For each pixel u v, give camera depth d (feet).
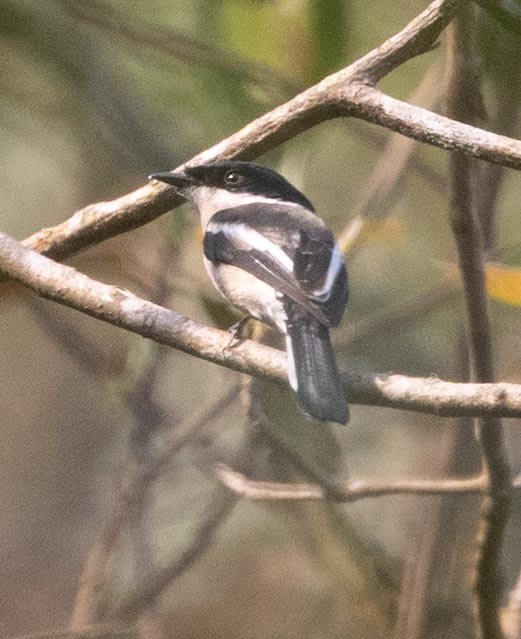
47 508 50.11
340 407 21.35
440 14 22.53
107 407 50.80
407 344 40.86
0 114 42.88
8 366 52.65
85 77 36.04
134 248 37.52
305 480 33.73
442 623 33.68
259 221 26.94
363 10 35.45
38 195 47.06
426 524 34.01
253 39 32.53
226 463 36.29
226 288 26.91
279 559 43.52
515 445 39.01
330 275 25.09
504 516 26.40
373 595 34.42
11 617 46.80
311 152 35.29
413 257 41.16
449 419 34.47
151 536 40.52
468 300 24.81
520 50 30.91
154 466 35.35
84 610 34.99
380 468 41.37
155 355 36.37
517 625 29.35
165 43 33.22
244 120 33.53
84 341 38.73
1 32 35.45
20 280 23.93
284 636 41.32
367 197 34.55
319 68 31.45
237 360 22.77
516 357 37.45
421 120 21.75
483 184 32.53
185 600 43.06
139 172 38.65
